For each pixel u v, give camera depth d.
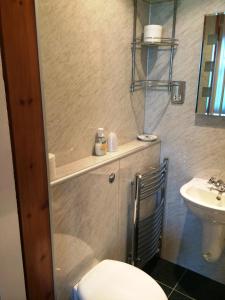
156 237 2.02
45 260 1.12
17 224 0.95
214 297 1.79
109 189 1.47
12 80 0.84
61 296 1.28
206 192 1.66
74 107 1.32
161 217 2.04
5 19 0.79
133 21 1.62
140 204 1.80
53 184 1.09
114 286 1.27
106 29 1.43
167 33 1.73
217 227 1.62
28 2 0.85
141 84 1.83
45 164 1.02
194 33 1.63
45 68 1.13
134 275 1.34
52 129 1.23
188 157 1.84
